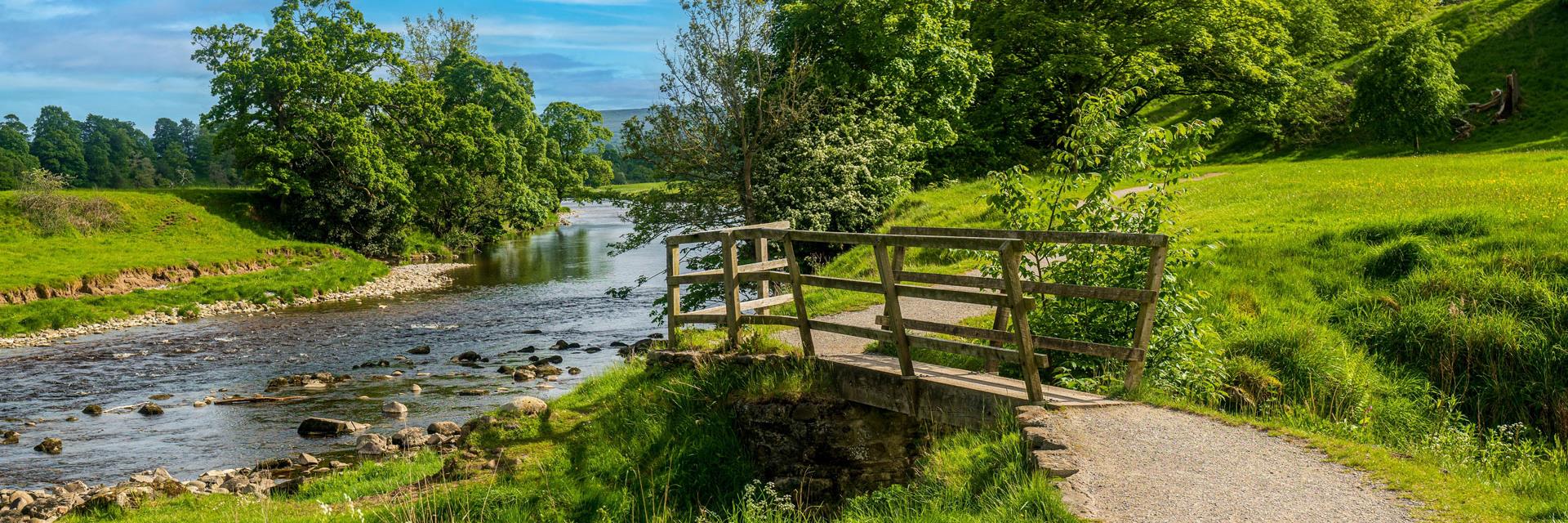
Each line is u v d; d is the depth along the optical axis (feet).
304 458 46.60
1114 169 35.27
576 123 322.75
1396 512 18.83
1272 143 178.19
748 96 88.22
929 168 131.75
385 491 34.91
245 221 184.14
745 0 85.05
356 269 151.33
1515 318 38.73
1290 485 20.56
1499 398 35.63
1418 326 39.11
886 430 32.22
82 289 119.65
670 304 41.14
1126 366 30.48
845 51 97.76
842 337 41.96
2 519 38.50
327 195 183.01
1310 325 39.88
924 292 29.68
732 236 36.91
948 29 110.63
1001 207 37.24
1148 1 150.00
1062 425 25.03
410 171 207.10
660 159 88.89
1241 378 35.35
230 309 115.24
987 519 19.98
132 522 34.17
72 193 174.50
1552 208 52.11
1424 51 159.63
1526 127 157.58
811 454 32.60
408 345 87.20
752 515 26.40
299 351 84.94
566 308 111.55
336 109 191.01
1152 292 27.12
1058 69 143.13
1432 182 74.74
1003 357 28.14
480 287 137.39
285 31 186.50
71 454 51.08
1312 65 197.88
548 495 30.89
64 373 76.18
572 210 408.46
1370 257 46.96
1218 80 160.76
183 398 65.77
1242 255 51.08
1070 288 27.86
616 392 39.63
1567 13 189.26
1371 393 35.24
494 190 225.15
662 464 33.14
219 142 185.06
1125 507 19.40
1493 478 23.58
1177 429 24.79
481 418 40.83
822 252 89.56
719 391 35.32
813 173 86.69
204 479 43.62
